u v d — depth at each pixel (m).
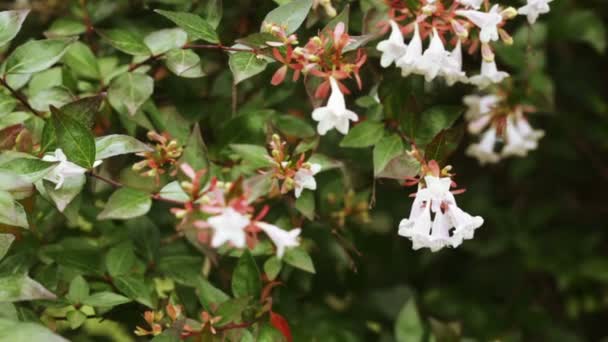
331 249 0.74
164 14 0.63
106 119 0.69
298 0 0.63
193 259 0.69
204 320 0.63
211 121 0.71
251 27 0.73
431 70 0.65
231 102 0.71
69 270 0.67
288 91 0.71
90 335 0.75
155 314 0.65
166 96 0.72
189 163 0.60
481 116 0.75
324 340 0.74
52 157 0.62
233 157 0.68
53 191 0.62
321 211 0.72
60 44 0.64
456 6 0.65
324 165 0.67
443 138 0.63
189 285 0.69
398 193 0.82
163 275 0.69
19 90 0.68
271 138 0.67
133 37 0.67
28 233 0.68
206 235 0.58
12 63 0.63
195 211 0.59
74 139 0.61
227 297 0.65
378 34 0.65
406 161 0.64
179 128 0.67
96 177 0.63
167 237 0.72
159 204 0.72
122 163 0.69
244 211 0.58
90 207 0.70
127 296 0.66
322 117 0.63
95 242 0.70
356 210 0.72
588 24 0.81
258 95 0.72
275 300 0.72
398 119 0.68
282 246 0.59
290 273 0.73
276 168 0.64
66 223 0.71
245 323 0.64
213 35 0.64
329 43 0.63
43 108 0.66
